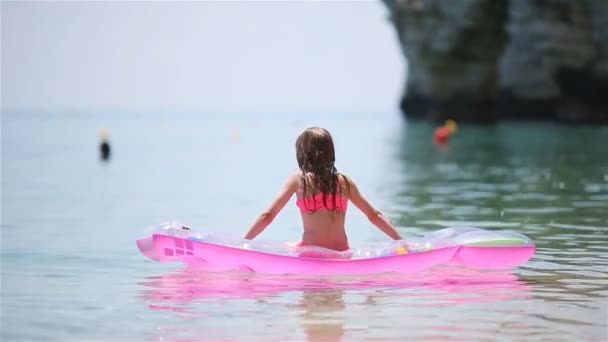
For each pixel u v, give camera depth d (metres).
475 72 107.62
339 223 16.20
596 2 86.44
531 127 92.62
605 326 11.81
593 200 28.47
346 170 44.41
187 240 15.82
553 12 91.88
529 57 101.06
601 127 88.38
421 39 109.88
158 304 13.37
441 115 112.62
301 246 15.86
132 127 151.88
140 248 16.22
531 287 14.59
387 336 11.34
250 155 63.28
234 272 16.00
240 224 24.34
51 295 14.14
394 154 58.34
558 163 46.41
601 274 15.72
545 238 20.11
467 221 23.38
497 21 104.50
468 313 12.64
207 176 43.22
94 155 63.47
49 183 39.34
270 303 13.37
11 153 66.12
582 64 89.94
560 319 12.23
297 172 16.33
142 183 39.19
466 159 51.69
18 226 23.70
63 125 166.88
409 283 14.97
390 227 16.39
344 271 15.61
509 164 46.69
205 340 11.23
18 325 12.09
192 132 121.81
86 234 21.91
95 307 13.20
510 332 11.52
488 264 15.86
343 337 11.30
